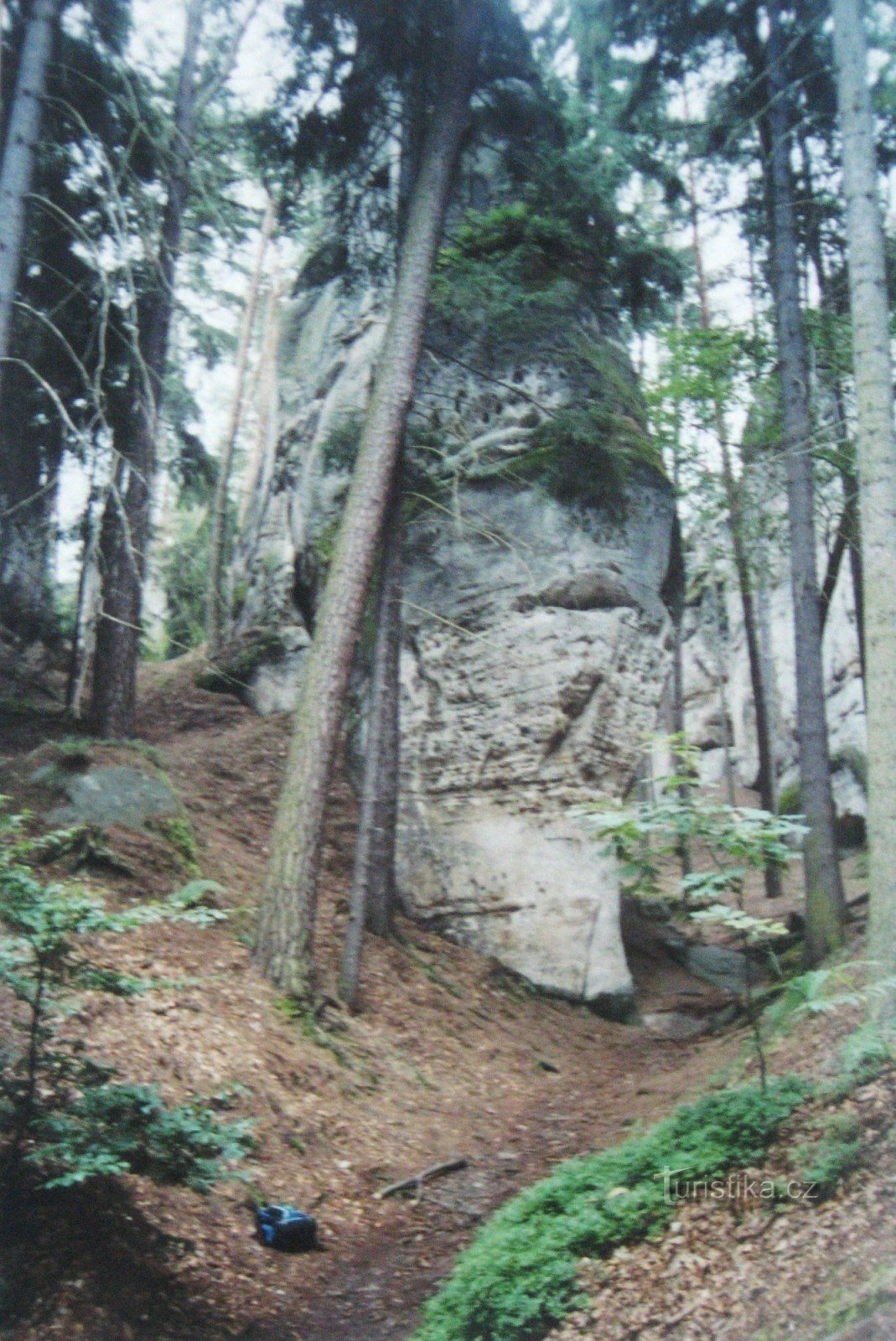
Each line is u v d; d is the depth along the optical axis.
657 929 19.12
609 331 18.48
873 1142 6.06
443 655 16.41
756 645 21.28
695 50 14.83
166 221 15.02
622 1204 6.24
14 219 9.29
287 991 11.05
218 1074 9.02
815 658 14.11
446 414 17.25
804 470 14.67
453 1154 9.52
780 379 15.34
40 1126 5.88
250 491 28.44
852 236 9.48
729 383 16.95
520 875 15.34
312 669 12.09
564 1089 12.02
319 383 21.22
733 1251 5.63
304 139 14.45
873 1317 4.55
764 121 15.38
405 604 16.69
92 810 12.54
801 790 13.94
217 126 16.53
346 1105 9.80
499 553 16.45
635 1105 10.51
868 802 8.41
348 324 20.84
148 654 27.08
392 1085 10.70
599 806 7.05
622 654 16.11
